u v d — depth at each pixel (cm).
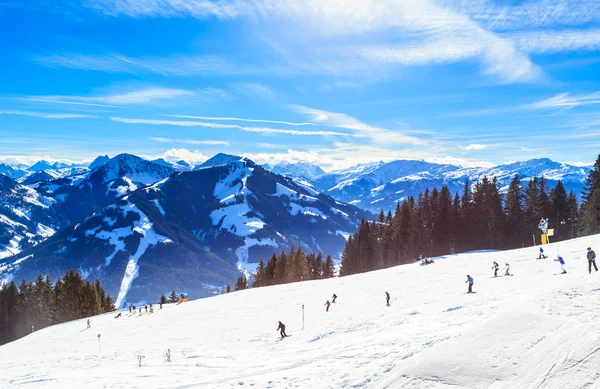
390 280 5091
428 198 9656
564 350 1287
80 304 9156
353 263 10281
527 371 1185
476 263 5066
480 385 1140
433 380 1199
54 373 2267
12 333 9106
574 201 8819
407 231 9562
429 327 1947
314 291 5372
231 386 1555
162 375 1919
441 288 3800
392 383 1224
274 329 3384
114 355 3181
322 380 1392
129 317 5716
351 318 3181
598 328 1427
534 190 8800
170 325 4381
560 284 2184
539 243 8394
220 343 3144
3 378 2322
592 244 4700
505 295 2505
